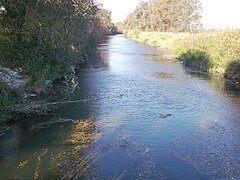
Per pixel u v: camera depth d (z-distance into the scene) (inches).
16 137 472.4
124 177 358.0
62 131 498.9
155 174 364.2
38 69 747.4
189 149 433.4
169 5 3373.5
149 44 2508.6
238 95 742.5
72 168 379.2
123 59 1464.1
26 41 723.4
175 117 573.9
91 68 1172.5
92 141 460.8
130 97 721.0
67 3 864.9
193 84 871.7
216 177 357.1
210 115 586.2
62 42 840.3
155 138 473.1
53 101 670.5
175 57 1536.7
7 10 703.1
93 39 1788.9
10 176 358.6
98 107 636.1
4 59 687.7
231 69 970.7
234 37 1144.2
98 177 358.3
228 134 489.7
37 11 738.8
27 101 612.4
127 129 511.2
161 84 870.4
